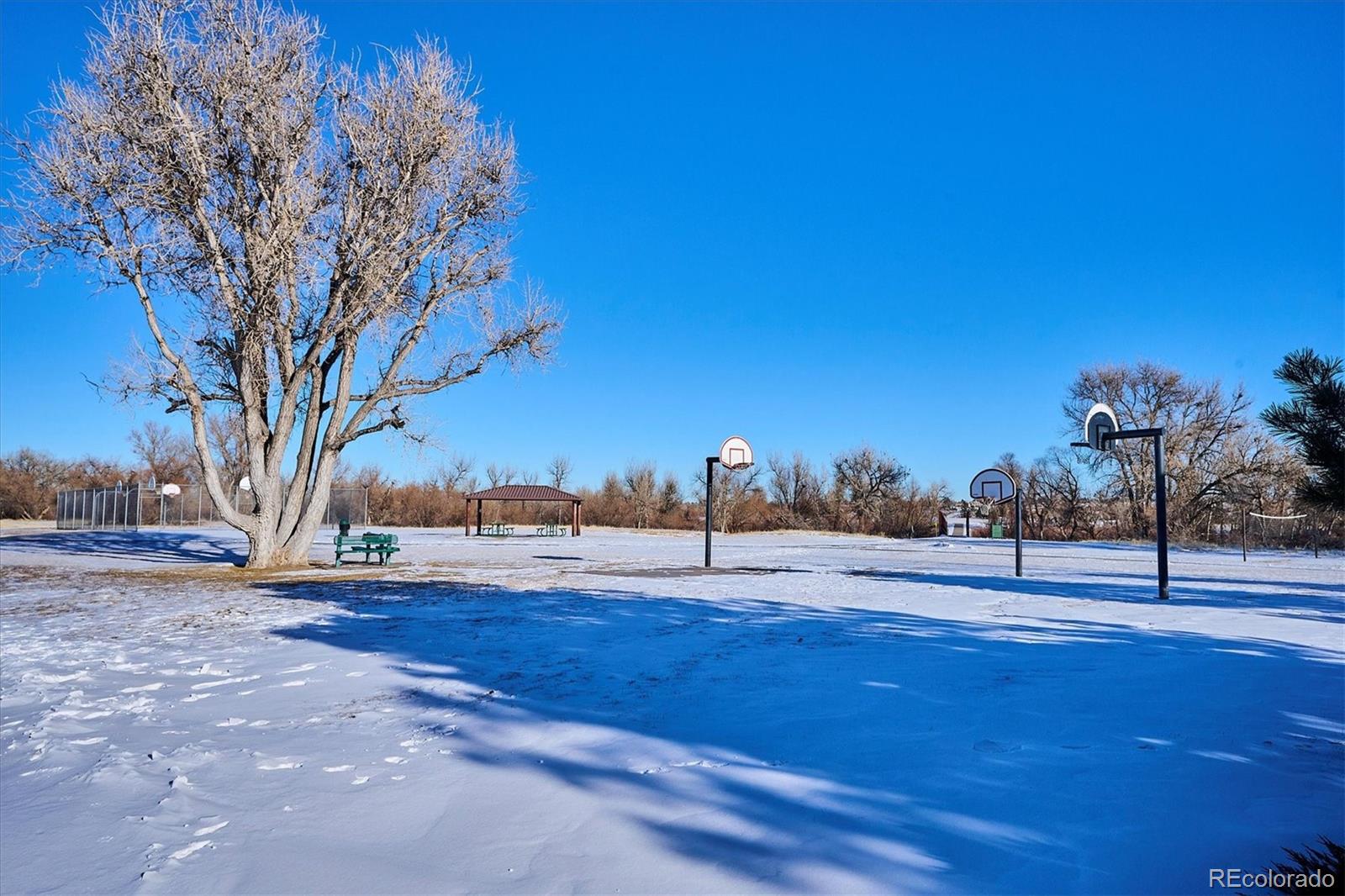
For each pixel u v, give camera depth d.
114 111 18.30
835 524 79.94
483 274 22.52
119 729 5.91
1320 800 4.10
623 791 4.46
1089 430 18.75
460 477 78.50
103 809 4.29
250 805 4.34
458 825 4.02
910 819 3.96
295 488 22.47
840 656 8.48
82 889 3.38
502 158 22.11
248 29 19.23
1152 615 12.29
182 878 3.47
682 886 3.30
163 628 11.02
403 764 5.02
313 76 20.28
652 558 28.31
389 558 25.67
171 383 19.88
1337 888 2.76
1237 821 3.84
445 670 7.93
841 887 3.26
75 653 9.10
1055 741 5.20
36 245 17.73
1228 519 51.97
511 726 5.84
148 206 18.23
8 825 4.09
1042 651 8.78
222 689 7.21
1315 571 27.03
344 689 7.16
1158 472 15.81
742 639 9.75
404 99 20.47
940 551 38.72
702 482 77.69
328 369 22.45
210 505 56.09
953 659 8.30
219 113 19.16
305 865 3.60
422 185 20.73
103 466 83.75
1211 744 5.12
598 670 7.85
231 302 19.31
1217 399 54.06
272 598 14.70
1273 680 7.14
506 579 18.55
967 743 5.19
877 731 5.50
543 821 4.05
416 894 3.29
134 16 18.36
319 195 20.12
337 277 20.72
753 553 33.97
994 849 3.58
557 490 53.84
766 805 4.18
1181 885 3.19
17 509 73.12
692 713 6.12
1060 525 66.56
